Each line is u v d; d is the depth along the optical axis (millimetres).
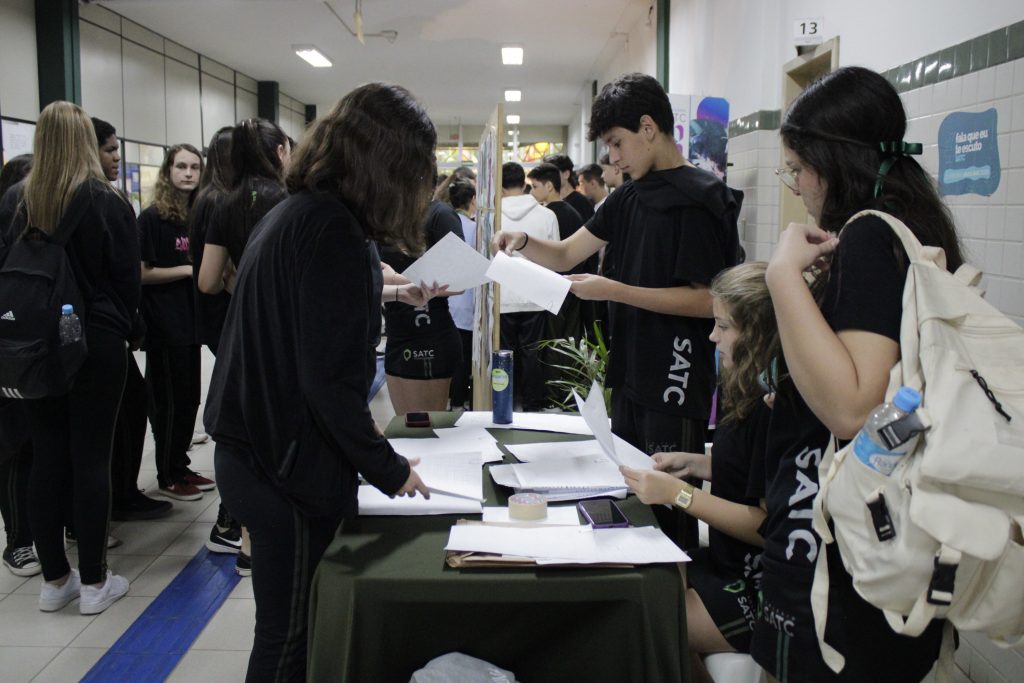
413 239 1409
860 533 1021
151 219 3299
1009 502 960
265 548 1395
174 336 3344
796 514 1171
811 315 1054
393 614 1253
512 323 4637
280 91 13359
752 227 4254
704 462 1723
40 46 6746
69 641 2320
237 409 1399
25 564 2738
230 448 1402
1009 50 2053
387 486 1383
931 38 2490
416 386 3264
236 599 2592
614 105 1827
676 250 1847
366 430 1335
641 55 8203
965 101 2264
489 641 1297
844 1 3189
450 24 8555
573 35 9062
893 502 989
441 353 3246
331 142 1327
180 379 3416
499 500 1579
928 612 973
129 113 8359
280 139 2559
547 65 10914
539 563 1254
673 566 1285
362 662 1259
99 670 2174
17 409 2445
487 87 12812
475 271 2057
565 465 1701
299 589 1411
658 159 1874
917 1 2582
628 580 1247
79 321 2238
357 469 1377
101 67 7730
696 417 1910
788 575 1165
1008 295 2055
